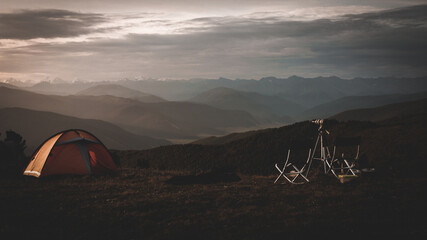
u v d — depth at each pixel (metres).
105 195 12.20
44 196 11.88
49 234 8.05
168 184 14.67
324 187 13.12
